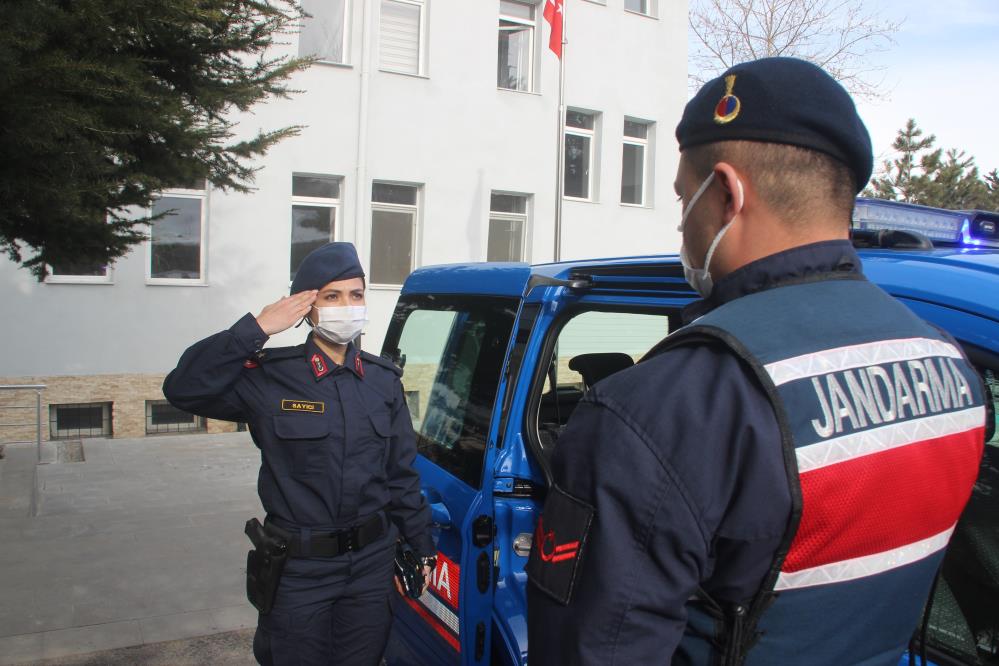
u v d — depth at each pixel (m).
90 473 7.80
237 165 4.88
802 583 0.93
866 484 0.93
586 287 2.31
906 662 1.42
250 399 2.52
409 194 11.30
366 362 2.67
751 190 1.02
